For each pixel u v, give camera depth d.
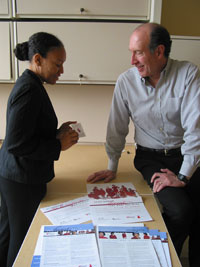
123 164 1.68
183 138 1.39
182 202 1.13
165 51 1.26
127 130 1.54
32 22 1.55
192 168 1.22
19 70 1.63
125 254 0.83
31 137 1.08
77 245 0.86
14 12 1.54
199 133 1.23
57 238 0.90
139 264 0.79
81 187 1.32
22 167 1.12
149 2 1.53
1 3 1.53
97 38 1.58
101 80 1.67
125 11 1.54
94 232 0.93
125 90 1.43
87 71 1.64
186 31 1.82
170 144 1.44
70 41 1.59
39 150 1.09
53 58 1.14
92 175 1.42
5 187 1.16
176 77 1.33
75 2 1.53
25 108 1.01
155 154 1.47
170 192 1.18
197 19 1.79
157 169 1.38
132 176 1.47
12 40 1.58
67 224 0.98
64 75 1.65
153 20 1.53
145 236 0.91
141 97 1.39
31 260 0.80
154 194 1.26
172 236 1.17
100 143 2.09
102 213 1.07
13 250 1.21
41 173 1.16
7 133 1.03
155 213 1.07
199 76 1.29
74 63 1.63
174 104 1.34
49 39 1.12
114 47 1.60
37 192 1.17
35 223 1.00
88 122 2.07
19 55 1.19
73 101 2.02
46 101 1.15
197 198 1.36
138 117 1.44
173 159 1.45
